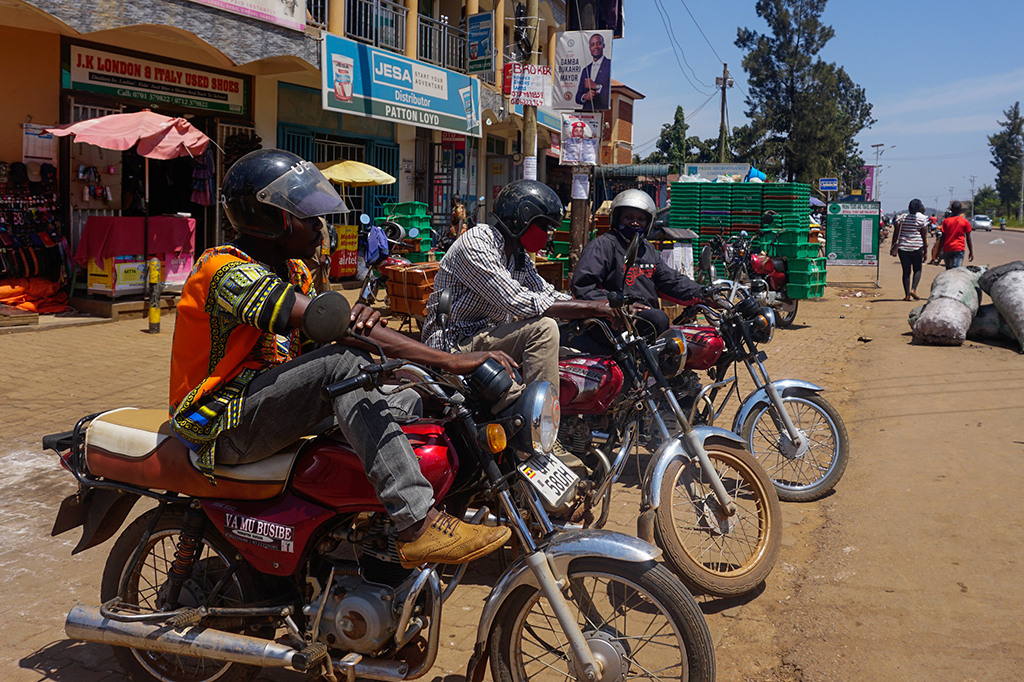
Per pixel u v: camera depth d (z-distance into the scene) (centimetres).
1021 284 924
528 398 257
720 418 639
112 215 1092
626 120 3831
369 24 1458
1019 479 490
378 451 234
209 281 240
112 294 1010
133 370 764
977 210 14000
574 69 996
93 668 300
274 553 255
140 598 306
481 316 383
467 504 280
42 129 941
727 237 1211
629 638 262
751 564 347
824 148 5347
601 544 244
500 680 257
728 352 467
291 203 247
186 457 262
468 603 350
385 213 1458
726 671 298
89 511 284
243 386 244
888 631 322
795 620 334
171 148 972
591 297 451
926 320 955
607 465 373
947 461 529
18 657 306
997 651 304
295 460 254
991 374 784
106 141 917
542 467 266
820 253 1189
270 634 275
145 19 920
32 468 507
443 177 1867
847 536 416
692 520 396
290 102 1407
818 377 784
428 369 261
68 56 1047
